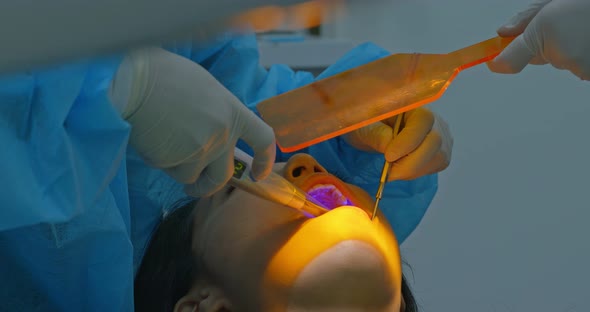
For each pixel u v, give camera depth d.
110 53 0.30
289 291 0.83
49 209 0.53
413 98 0.82
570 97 1.72
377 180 1.20
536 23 0.76
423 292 1.63
